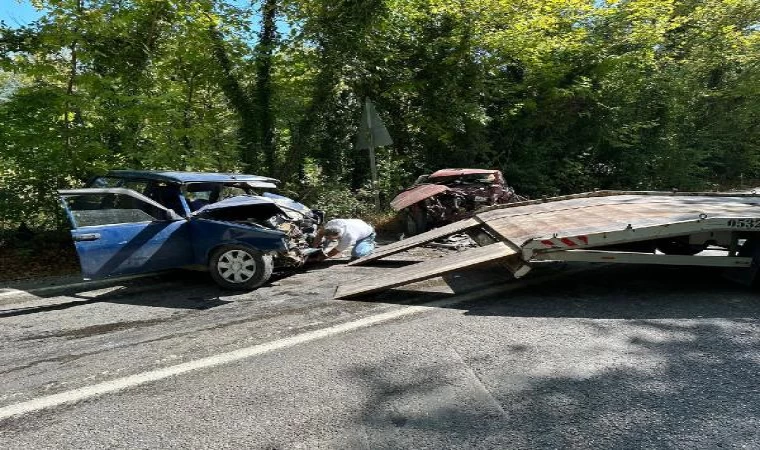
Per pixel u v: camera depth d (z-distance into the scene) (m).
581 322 4.26
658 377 3.18
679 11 19.14
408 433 2.62
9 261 7.41
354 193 11.92
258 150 10.85
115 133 8.59
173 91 8.42
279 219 6.47
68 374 3.52
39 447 2.60
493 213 7.18
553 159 13.38
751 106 18.62
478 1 11.71
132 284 6.20
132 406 3.02
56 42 7.51
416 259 7.21
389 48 11.67
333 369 3.45
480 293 5.26
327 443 2.55
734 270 5.21
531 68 12.80
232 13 10.05
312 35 10.48
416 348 3.79
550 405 2.87
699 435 2.54
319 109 11.02
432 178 9.57
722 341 3.75
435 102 12.02
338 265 7.04
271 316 4.72
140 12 8.22
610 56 13.27
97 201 5.37
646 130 15.38
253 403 3.00
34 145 7.58
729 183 19.19
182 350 3.91
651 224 4.84
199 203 6.71
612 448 2.44
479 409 2.85
